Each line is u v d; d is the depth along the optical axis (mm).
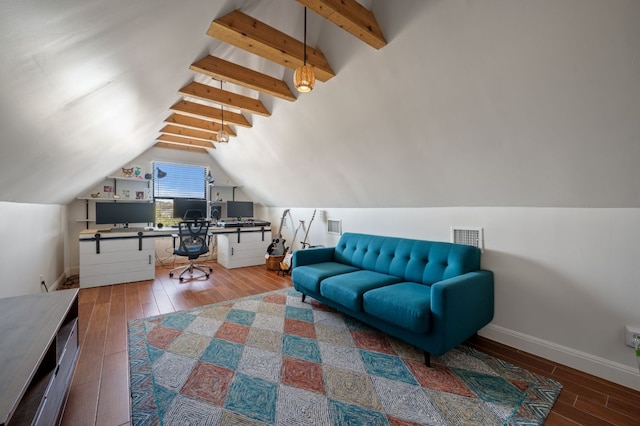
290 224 5160
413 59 1770
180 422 1364
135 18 1007
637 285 1659
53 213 3389
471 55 1571
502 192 2172
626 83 1295
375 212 3453
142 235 3932
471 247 2342
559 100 1499
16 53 772
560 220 1952
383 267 2842
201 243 4270
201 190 5477
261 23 1767
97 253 3652
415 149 2348
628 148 1485
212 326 2457
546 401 1538
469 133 1953
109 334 2301
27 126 1241
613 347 1739
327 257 3391
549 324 2004
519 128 1737
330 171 3367
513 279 2189
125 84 1549
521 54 1440
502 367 1881
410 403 1515
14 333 1189
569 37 1290
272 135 3438
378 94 2115
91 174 3297
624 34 1185
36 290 2723
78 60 1027
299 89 1697
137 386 1633
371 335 2320
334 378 1732
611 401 1547
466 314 1952
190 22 1381
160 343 2145
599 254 1791
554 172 1814
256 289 3600
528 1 1283
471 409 1472
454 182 2389
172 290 3521
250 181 5234
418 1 1562
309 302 3092
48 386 1152
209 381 1688
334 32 1993
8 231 2100
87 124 1742
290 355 1995
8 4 616
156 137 4090
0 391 810
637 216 1656
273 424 1363
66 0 698
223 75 2188
